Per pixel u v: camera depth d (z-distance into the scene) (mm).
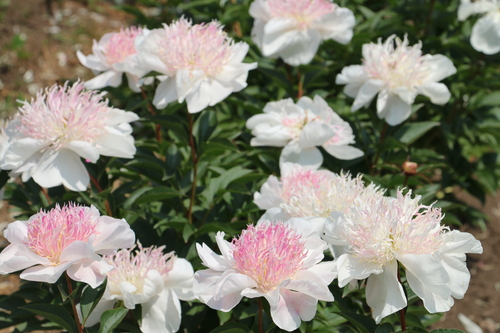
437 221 1332
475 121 1889
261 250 1312
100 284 1319
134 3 3125
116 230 1323
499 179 1938
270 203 1457
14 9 2967
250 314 1458
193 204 1611
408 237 1319
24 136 1452
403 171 1573
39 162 1438
